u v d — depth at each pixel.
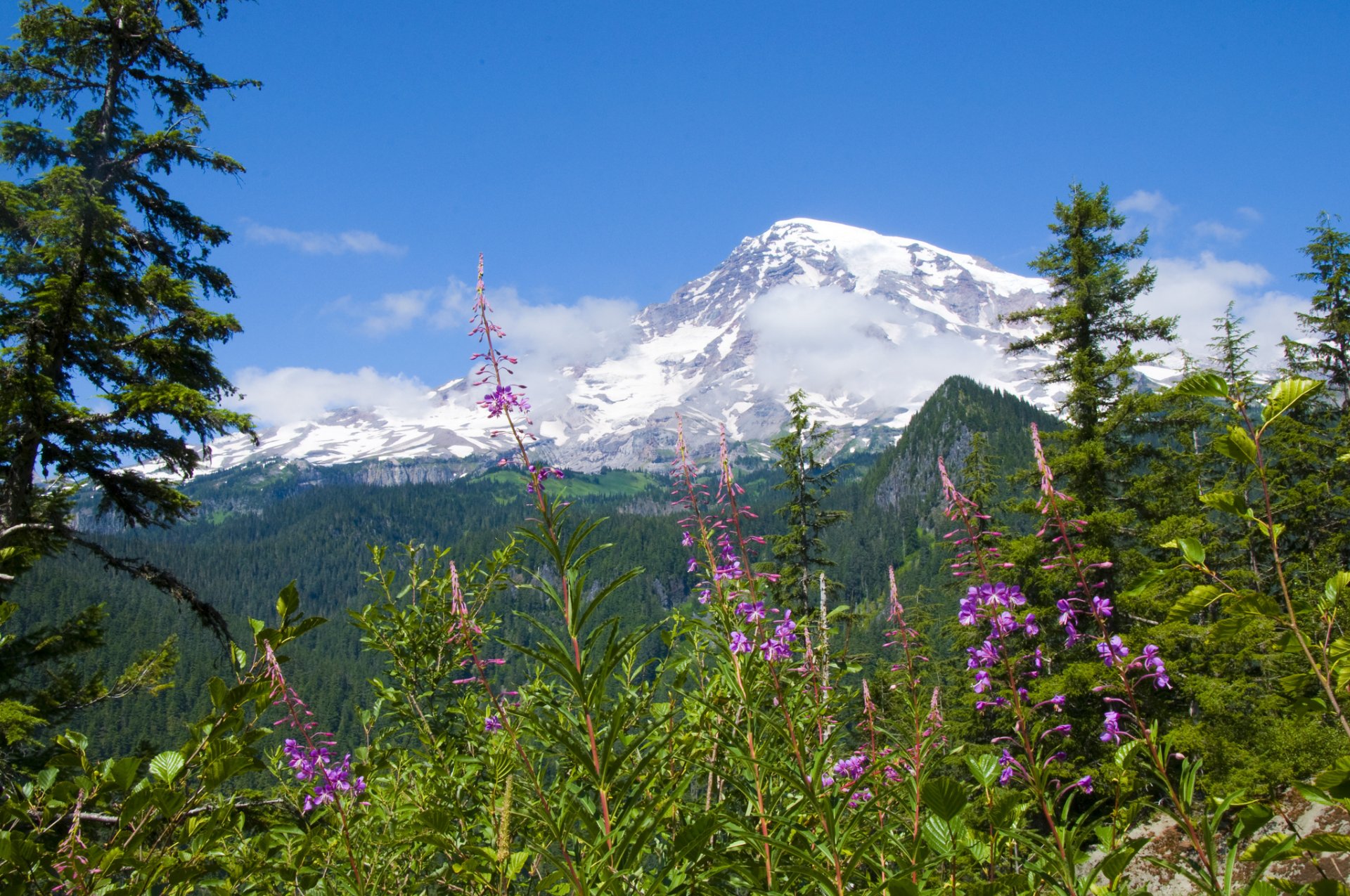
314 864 4.46
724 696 4.59
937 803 2.74
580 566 3.46
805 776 3.46
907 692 3.99
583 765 3.22
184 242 13.61
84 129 12.84
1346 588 2.51
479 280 3.64
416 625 6.65
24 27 12.05
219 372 12.99
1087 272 20.02
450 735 6.18
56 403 10.83
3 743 10.41
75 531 12.12
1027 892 2.98
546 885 3.15
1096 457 17.81
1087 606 3.61
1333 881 2.38
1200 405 19.33
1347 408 22.14
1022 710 3.19
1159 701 13.06
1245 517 2.59
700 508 4.36
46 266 11.44
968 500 3.34
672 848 3.19
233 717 2.61
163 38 12.92
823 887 2.95
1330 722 10.59
